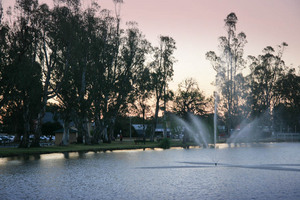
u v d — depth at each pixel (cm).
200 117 7975
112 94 6341
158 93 7894
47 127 8900
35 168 2544
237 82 9038
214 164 2900
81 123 6172
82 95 5684
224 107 8862
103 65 5994
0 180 1900
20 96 4759
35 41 4762
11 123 7500
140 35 6419
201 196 1429
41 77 4972
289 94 11144
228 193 1497
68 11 5047
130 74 6353
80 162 3066
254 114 9956
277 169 2516
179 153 4512
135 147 5722
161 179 1958
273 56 10038
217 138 8956
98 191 1548
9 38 4497
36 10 4697
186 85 8138
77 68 5725
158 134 12744
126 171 2372
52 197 1405
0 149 4575
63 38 4806
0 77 4494
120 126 11069
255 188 1634
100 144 6575
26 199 1365
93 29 5688
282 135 14325
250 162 3114
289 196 1423
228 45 8638
